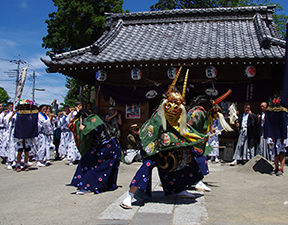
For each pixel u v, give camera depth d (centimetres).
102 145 452
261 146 820
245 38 1026
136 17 1316
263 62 845
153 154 356
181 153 372
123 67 949
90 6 1656
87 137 439
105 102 1041
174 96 346
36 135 734
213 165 823
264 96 907
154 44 1069
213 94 934
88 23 1706
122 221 305
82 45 1727
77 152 850
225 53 876
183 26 1216
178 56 884
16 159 780
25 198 430
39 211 356
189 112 400
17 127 717
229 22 1204
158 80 1005
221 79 956
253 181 561
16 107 728
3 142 870
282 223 295
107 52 1027
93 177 451
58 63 935
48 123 837
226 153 882
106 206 377
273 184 524
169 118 354
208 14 1237
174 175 388
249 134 815
